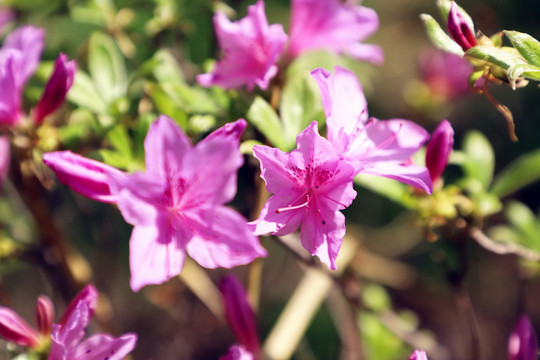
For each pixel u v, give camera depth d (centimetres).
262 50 29
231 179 25
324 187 26
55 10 38
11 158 32
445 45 27
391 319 39
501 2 43
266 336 51
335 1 31
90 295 27
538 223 39
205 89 32
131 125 32
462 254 31
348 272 38
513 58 25
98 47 33
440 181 31
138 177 25
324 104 26
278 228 26
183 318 43
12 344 29
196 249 25
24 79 30
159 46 36
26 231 38
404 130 28
